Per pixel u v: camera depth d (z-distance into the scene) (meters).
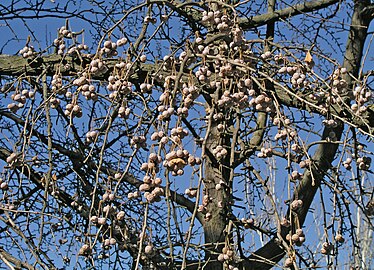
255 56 4.43
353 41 5.86
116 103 3.96
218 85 4.12
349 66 5.74
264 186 4.33
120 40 4.24
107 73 4.79
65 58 4.95
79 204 5.09
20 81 4.60
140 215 5.45
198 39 4.17
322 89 4.23
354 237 4.50
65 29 4.80
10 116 5.55
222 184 4.43
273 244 5.42
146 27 4.61
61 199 5.11
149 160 3.35
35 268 3.61
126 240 4.47
